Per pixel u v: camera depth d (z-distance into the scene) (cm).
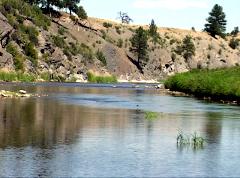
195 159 3409
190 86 11719
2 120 5188
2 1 18350
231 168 3167
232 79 10406
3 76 15612
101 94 10900
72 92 11275
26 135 4209
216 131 4788
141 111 6756
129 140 4109
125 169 3064
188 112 6762
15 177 2819
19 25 18100
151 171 3038
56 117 5641
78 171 2983
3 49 16425
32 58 17525
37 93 10119
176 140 4175
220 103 8731
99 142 3969
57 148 3656
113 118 5725
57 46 19188
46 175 2877
